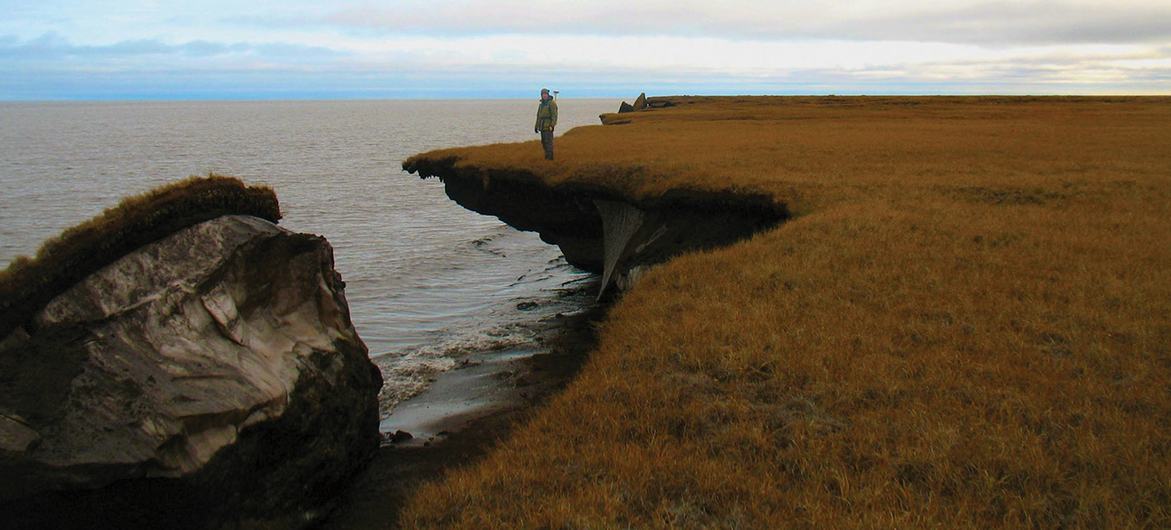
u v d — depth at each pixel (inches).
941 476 249.0
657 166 861.2
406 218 1804.9
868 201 669.9
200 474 280.7
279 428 325.7
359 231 1596.9
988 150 1047.6
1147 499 234.2
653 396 327.6
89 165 3191.4
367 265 1210.6
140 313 308.3
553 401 369.7
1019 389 314.0
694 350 369.7
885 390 316.5
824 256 514.6
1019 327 384.5
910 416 291.9
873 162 924.0
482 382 586.9
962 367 335.0
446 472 355.9
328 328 401.7
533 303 909.2
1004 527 224.1
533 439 307.6
